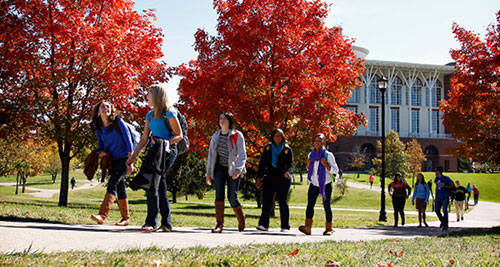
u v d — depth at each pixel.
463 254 4.89
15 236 3.82
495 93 15.63
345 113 15.70
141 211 13.34
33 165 43.22
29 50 14.19
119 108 15.53
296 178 73.12
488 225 16.67
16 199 20.20
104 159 5.35
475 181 56.34
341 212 26.77
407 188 14.56
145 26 16.56
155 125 5.34
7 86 14.97
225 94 14.52
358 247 4.93
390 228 12.63
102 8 15.56
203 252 3.56
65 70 14.46
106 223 6.47
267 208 7.21
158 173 5.20
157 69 16.62
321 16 15.33
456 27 17.39
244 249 3.95
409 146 65.31
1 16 13.72
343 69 15.01
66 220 6.25
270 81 15.30
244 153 6.08
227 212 20.27
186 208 26.38
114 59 15.38
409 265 3.69
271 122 14.62
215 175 6.15
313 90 14.74
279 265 3.21
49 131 15.31
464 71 17.11
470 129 16.42
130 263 2.90
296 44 15.87
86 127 15.67
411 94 86.00
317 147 7.73
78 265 2.73
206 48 15.95
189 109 15.29
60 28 14.05
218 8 16.23
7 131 15.38
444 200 12.41
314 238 6.45
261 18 15.22
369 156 78.38
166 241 4.41
